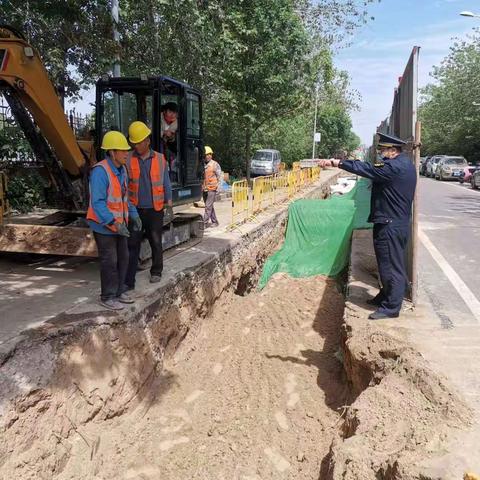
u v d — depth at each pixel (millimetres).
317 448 4727
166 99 8219
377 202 5684
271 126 26859
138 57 13961
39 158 7488
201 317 7891
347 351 5414
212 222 12289
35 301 5875
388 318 5824
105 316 5352
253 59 20516
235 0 16125
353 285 7184
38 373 4391
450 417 3689
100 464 4477
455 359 4625
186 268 7523
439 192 25688
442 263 9047
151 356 5941
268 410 5520
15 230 7121
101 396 4906
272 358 6758
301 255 11555
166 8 12711
